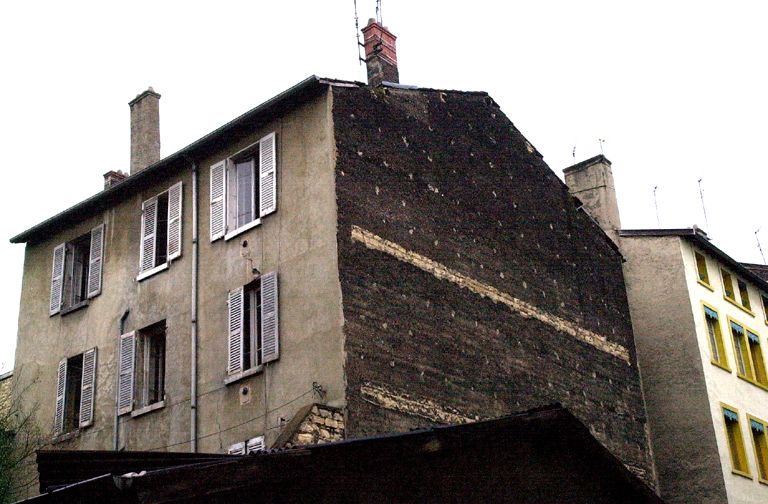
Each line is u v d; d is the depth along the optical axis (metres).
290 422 16.78
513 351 22.58
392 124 21.58
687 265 29.28
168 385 21.17
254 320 20.28
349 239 19.23
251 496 10.24
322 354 18.34
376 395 18.36
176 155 22.56
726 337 30.31
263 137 21.12
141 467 11.81
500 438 11.62
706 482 26.73
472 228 22.81
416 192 21.47
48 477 12.24
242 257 20.69
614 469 12.18
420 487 11.10
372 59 23.45
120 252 23.78
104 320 23.41
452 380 20.36
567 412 11.73
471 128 24.23
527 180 25.72
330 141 19.73
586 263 27.19
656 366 28.30
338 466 10.66
